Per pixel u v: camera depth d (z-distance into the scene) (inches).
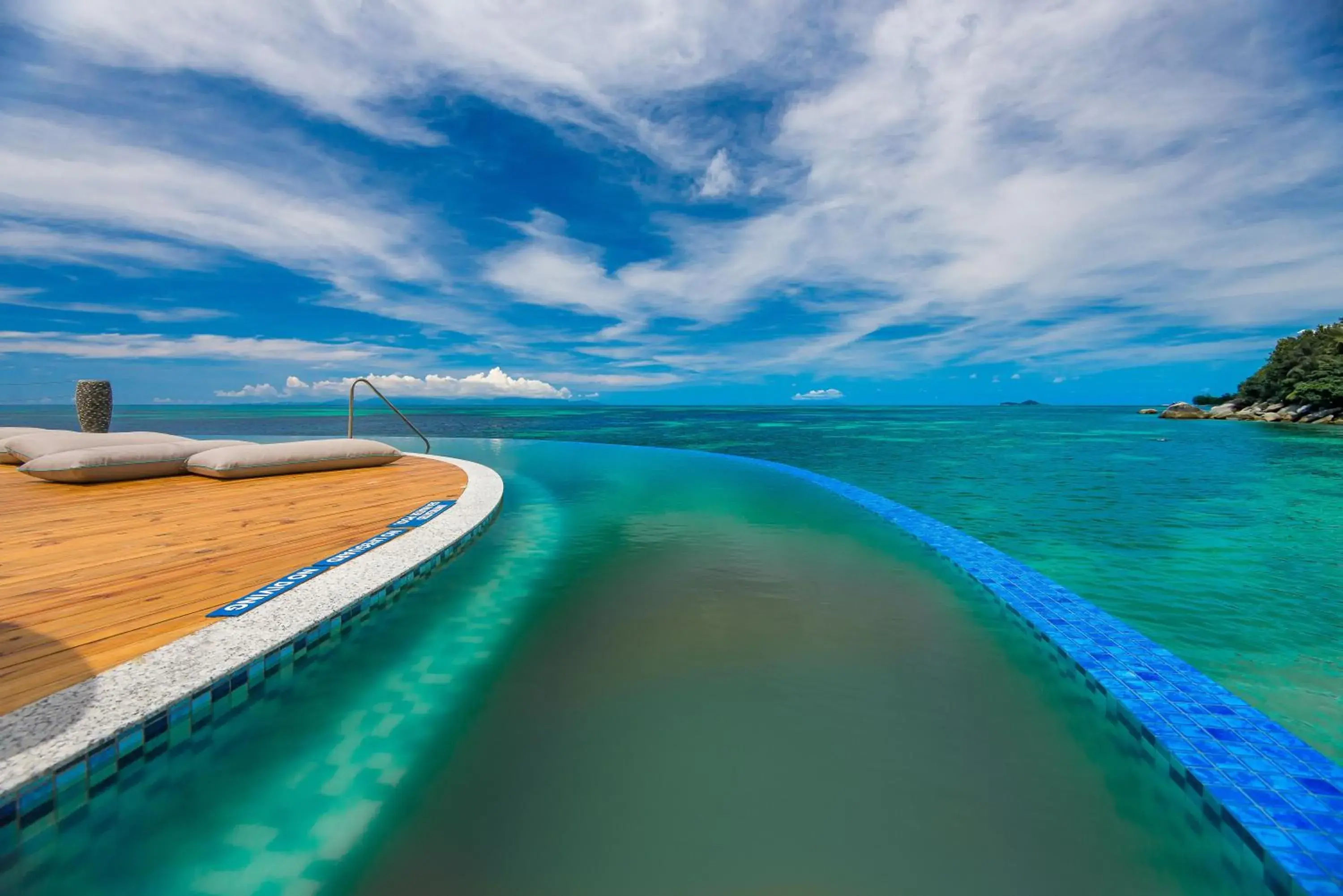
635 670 73.6
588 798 49.3
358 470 218.5
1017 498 264.2
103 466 169.5
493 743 57.5
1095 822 47.1
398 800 48.7
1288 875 41.8
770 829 45.8
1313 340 1267.2
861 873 41.2
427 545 112.2
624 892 39.2
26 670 57.9
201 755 54.9
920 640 84.2
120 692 53.9
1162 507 239.5
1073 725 61.8
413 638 82.4
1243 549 163.9
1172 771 53.9
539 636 83.9
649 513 177.2
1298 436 733.9
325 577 91.0
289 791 49.9
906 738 59.1
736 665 75.2
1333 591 123.4
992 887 40.1
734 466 304.8
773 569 119.0
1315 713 74.0
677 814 47.2
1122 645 80.3
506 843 43.9
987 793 50.7
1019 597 99.9
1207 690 68.1
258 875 40.6
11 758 43.3
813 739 58.7
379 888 39.4
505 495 195.8
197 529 119.1
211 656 62.2
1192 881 41.0
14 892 40.1
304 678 70.5
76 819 44.8
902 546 138.6
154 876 40.5
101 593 81.2
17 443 191.0
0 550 102.0
